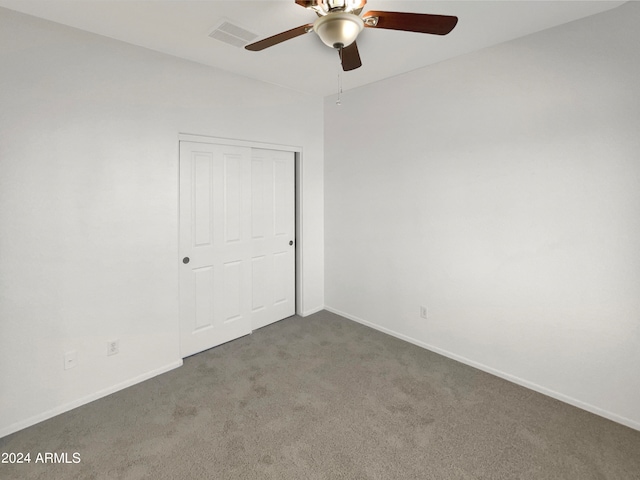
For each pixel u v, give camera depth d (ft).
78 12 6.53
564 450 6.12
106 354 7.89
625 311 6.70
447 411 7.24
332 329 11.63
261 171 11.36
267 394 7.88
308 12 6.59
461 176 9.01
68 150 7.16
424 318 10.21
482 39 7.85
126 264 8.13
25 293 6.76
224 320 10.53
